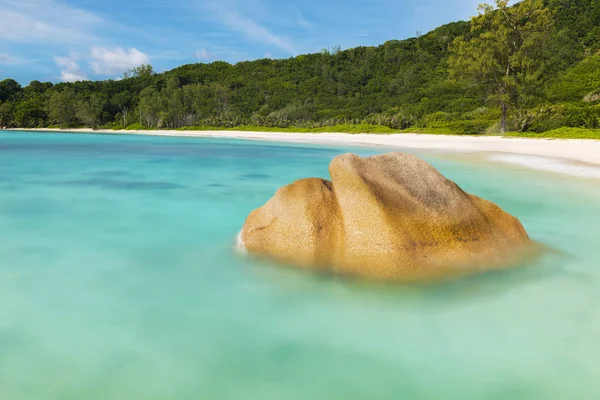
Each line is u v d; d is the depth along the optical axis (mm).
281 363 3850
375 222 5367
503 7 33938
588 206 9562
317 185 6074
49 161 19703
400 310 4699
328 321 4535
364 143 30828
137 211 9633
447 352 3977
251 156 22344
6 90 98125
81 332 4348
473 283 5184
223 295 5168
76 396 3396
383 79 85438
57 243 7254
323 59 100875
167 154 23547
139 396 3402
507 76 33719
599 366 3766
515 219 6477
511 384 3543
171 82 85750
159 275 5805
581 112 34062
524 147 22688
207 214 9375
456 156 19562
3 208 9875
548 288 5203
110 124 83125
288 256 5637
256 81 94438
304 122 59719
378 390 3480
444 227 5629
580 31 75625
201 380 3609
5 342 4145
